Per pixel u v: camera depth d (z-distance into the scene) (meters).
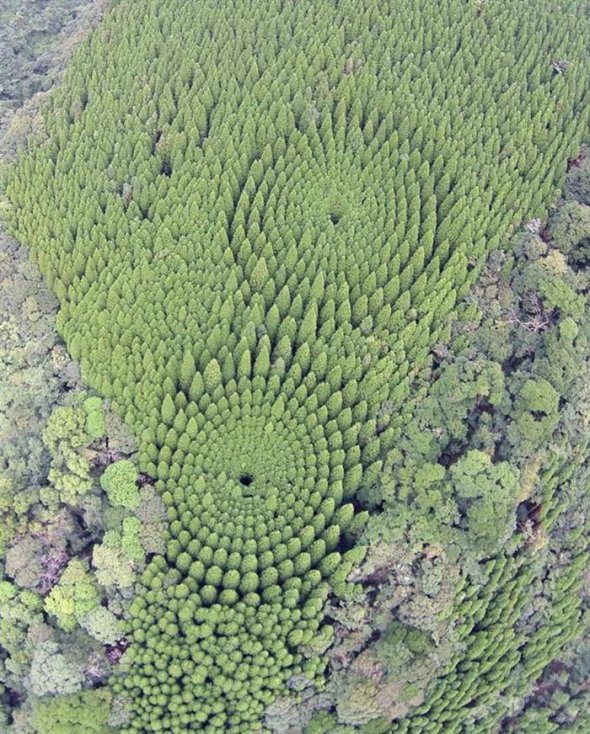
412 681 48.59
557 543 55.00
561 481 54.09
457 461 50.19
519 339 54.72
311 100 63.22
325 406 51.19
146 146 61.97
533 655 54.50
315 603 48.19
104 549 48.34
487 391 51.22
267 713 48.41
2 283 57.62
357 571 49.06
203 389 51.97
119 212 58.59
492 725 53.75
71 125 64.25
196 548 48.56
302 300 54.28
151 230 57.59
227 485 49.75
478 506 48.72
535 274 55.59
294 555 49.19
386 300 55.09
